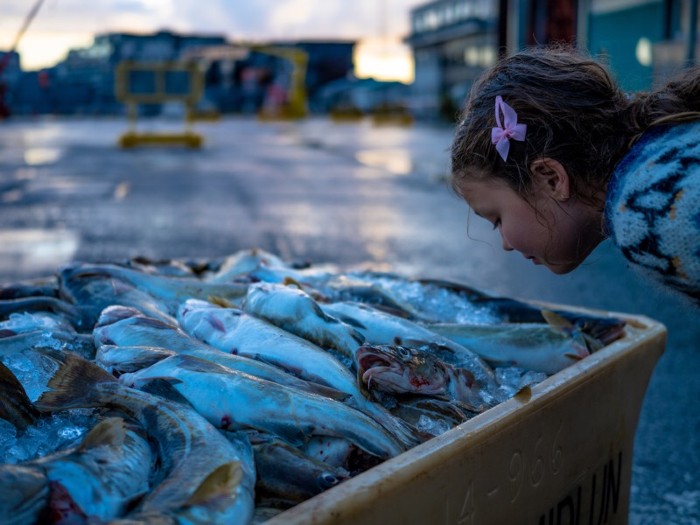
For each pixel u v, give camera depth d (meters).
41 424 1.61
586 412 1.93
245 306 2.21
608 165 1.41
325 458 1.57
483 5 48.78
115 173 15.37
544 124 1.46
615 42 16.38
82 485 1.25
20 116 54.50
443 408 1.76
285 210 10.51
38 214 9.74
